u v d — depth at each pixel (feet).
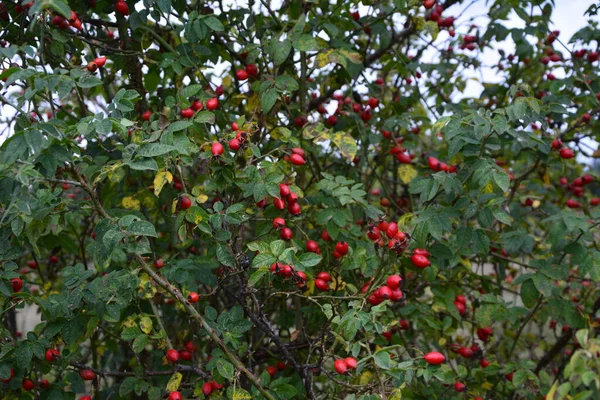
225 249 6.98
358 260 7.67
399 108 10.96
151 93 10.68
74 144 6.20
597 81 10.84
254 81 9.46
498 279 10.82
